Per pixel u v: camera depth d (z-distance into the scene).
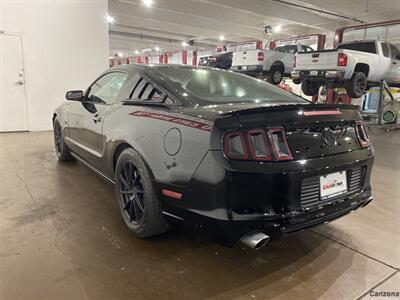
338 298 1.67
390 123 9.09
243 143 1.60
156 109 2.09
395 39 13.74
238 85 2.60
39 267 1.84
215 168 1.61
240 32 16.78
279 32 17.41
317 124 1.78
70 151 3.84
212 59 12.02
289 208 1.65
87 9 7.43
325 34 16.41
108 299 1.60
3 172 3.69
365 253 2.14
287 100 2.47
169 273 1.84
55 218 2.50
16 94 6.86
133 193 2.22
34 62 6.95
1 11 6.44
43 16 6.89
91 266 1.87
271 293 1.70
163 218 2.06
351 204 1.98
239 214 1.59
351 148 1.98
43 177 3.52
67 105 3.67
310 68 8.33
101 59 7.84
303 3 12.01
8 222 2.41
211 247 2.14
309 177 1.70
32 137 6.21
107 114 2.60
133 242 2.17
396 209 2.95
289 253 2.12
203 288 1.72
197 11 12.71
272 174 1.59
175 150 1.82
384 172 4.31
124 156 2.26
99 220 2.48
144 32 19.02
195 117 1.80
